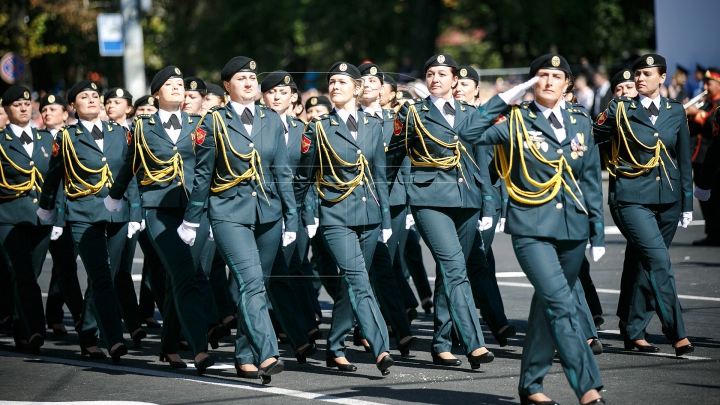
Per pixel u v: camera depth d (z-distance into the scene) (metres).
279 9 62.75
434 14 58.22
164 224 14.09
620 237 28.47
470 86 16.22
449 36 83.12
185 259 13.93
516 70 43.06
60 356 15.65
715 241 25.91
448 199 13.73
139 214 15.33
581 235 11.28
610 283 20.94
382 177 14.01
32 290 15.96
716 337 15.40
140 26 32.44
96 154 15.56
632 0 66.88
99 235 15.45
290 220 13.49
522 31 64.88
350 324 14.14
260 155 13.17
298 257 15.97
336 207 13.66
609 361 14.02
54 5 48.28
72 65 57.44
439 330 14.18
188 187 14.32
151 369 14.40
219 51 62.50
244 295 12.97
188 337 13.73
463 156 14.08
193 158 14.47
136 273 24.73
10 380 13.68
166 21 62.53
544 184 11.17
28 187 16.33
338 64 13.84
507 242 29.05
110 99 17.89
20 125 16.66
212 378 13.63
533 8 61.53
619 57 67.12
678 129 14.61
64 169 15.55
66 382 13.49
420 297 19.11
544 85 11.32
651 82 14.52
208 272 16.30
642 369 13.47
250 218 13.08
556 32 63.28
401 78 21.47
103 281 15.15
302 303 15.90
